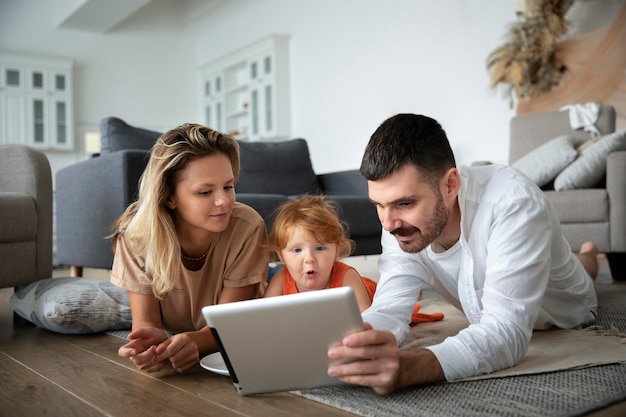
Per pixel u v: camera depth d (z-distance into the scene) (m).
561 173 3.34
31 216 2.07
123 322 1.75
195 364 1.28
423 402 0.96
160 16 8.23
